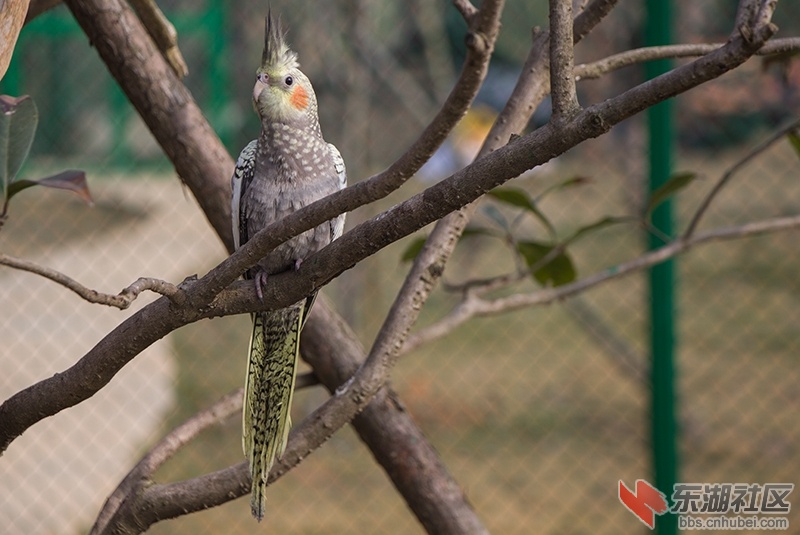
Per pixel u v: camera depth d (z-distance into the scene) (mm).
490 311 4648
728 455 10055
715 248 16406
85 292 2352
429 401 12039
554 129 2207
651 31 6508
